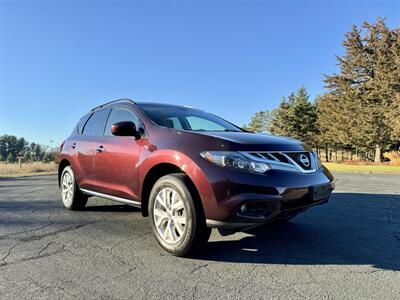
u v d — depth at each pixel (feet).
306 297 8.58
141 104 15.56
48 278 9.73
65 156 19.15
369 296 8.62
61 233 14.55
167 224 11.83
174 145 11.84
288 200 10.61
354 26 119.03
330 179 12.73
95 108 18.76
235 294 8.77
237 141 11.07
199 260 11.22
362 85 118.52
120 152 14.29
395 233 14.49
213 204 10.39
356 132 118.62
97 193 16.26
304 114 159.33
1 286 9.21
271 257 11.51
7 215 18.30
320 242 13.20
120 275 9.96
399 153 109.29
